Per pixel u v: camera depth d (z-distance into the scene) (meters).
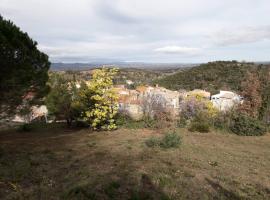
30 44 15.18
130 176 9.92
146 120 30.31
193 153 15.57
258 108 30.83
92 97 26.47
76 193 8.14
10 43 13.40
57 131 28.25
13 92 14.20
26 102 15.90
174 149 16.52
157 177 9.92
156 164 12.05
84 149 16.48
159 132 25.70
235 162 13.97
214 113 31.27
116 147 17.14
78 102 29.48
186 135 24.33
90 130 28.05
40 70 15.48
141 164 12.00
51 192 8.10
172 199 8.03
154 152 15.20
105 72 27.08
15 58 13.68
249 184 9.98
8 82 13.45
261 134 26.73
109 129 27.36
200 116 30.00
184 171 11.09
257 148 19.69
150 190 8.65
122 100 35.41
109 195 8.10
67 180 9.42
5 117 15.49
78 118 30.08
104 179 9.45
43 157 13.62
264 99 30.84
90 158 13.41
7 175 9.78
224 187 9.41
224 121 29.14
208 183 9.75
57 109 30.77
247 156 15.97
